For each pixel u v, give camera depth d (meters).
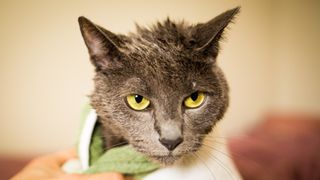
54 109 0.48
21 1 0.43
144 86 0.23
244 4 0.64
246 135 0.63
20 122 0.47
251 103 0.73
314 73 0.82
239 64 0.66
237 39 0.64
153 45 0.25
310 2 0.78
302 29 0.80
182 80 0.23
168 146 0.23
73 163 0.30
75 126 0.49
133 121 0.24
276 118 0.77
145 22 0.46
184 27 0.27
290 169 0.52
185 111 0.24
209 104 0.25
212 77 0.25
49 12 0.44
